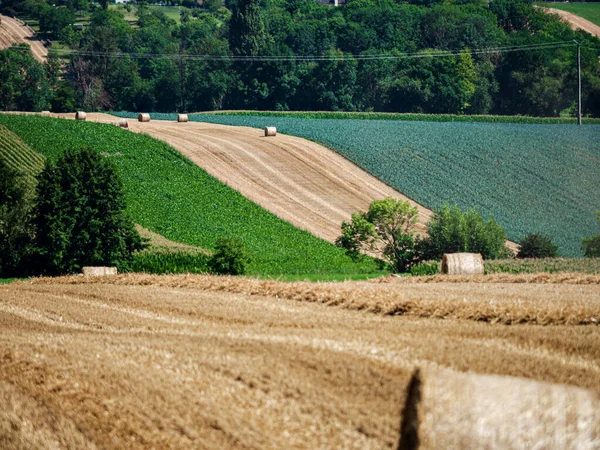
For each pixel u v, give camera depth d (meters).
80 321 85.81
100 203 192.25
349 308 85.12
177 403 52.34
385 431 46.78
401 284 105.19
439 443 36.59
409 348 61.19
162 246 197.50
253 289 100.31
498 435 35.91
